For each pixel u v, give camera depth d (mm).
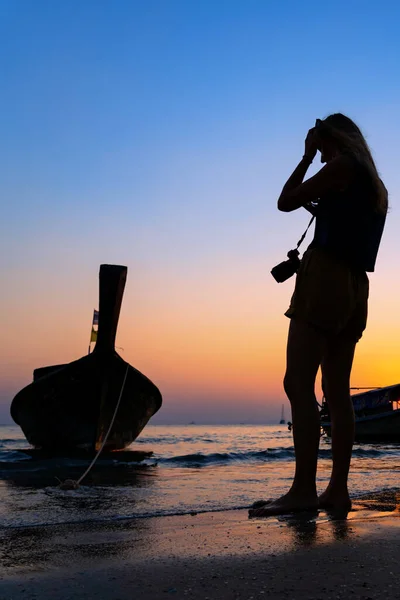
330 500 3432
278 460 10578
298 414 3273
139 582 1761
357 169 3312
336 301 3252
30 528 3205
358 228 3312
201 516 3566
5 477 6844
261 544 2248
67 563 2129
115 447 14578
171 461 10320
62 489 5305
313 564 1846
